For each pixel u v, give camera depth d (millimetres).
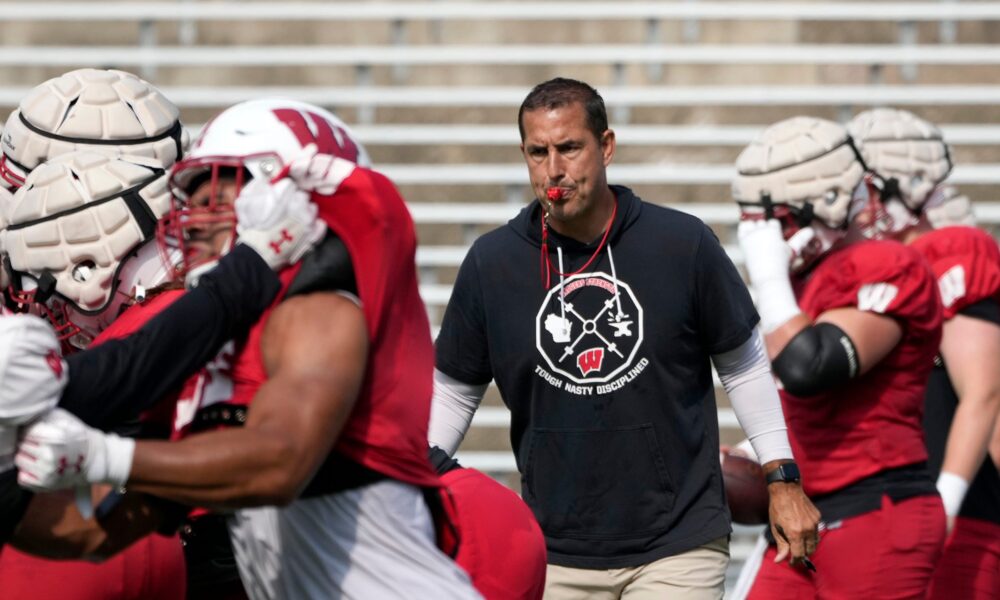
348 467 9508
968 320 17422
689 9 31766
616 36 32250
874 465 15797
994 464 17891
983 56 31594
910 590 15797
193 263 9797
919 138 18797
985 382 17188
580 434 14422
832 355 15383
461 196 30750
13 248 11750
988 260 17609
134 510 9414
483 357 15172
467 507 11734
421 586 9711
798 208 16359
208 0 32000
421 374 9836
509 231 14875
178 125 13898
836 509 15938
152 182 11758
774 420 14641
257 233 9023
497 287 14758
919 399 16094
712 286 14281
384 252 9297
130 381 8641
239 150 9344
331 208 9258
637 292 14328
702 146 31031
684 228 14430
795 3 31938
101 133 13297
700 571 14164
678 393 14297
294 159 9281
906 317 15594
